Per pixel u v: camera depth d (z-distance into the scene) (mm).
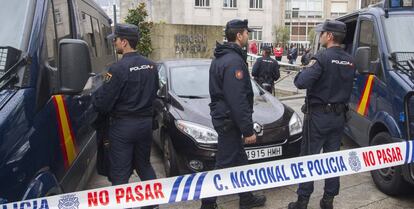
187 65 6234
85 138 4391
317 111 3924
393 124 4434
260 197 4398
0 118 2467
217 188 3340
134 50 3703
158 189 3221
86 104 4359
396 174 4387
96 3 6453
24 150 2586
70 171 3689
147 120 3725
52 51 3266
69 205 2914
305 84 3791
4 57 2715
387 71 4660
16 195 2475
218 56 3803
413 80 4309
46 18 3139
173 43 13578
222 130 3852
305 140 4062
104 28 6840
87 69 2926
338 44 3896
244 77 3664
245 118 3646
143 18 13508
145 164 3930
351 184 5062
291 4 65625
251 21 49844
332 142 4031
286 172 3533
